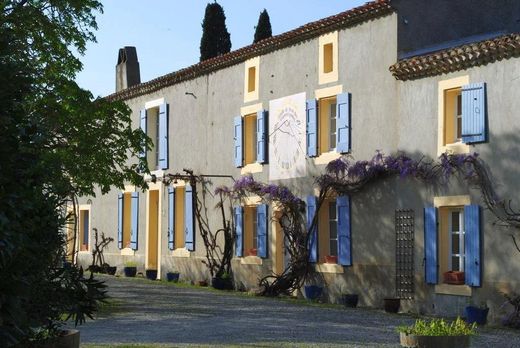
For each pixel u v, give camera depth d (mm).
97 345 11312
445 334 8750
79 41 16812
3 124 6457
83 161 17109
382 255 17297
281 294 19859
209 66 23609
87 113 16875
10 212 6324
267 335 12695
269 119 21000
